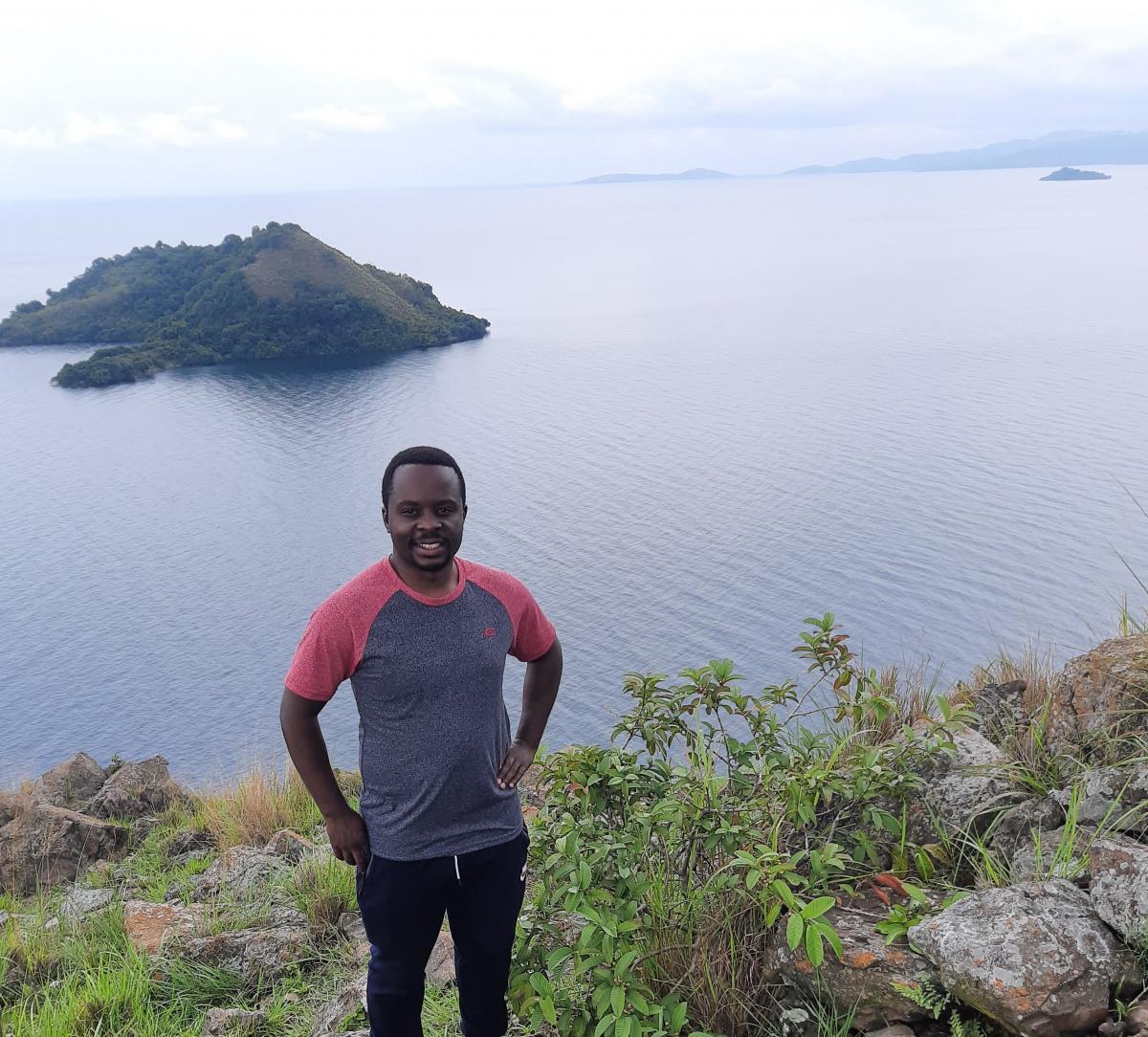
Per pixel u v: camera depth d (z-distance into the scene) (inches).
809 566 3848.4
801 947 105.3
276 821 270.4
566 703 2583.7
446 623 93.5
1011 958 91.4
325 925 165.8
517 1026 119.9
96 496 6018.7
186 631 3905.0
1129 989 92.0
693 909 115.6
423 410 7652.6
